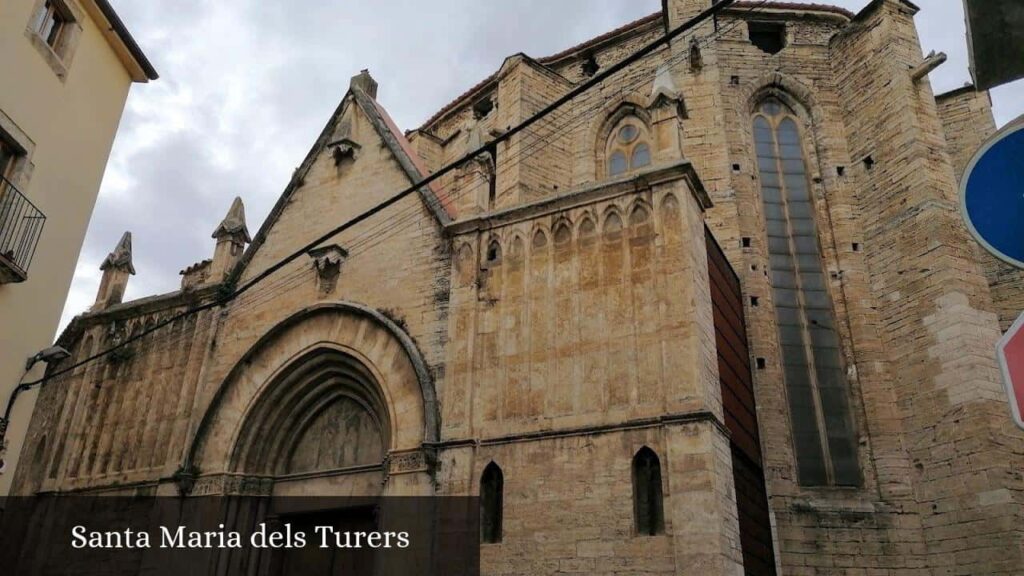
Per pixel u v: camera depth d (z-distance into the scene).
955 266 25.36
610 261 19.88
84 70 22.94
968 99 34.53
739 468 19.94
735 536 16.91
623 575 16.42
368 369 22.31
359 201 25.39
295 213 26.67
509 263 21.36
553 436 18.44
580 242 20.52
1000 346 5.80
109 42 24.05
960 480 23.12
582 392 18.73
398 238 23.75
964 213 6.40
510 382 19.75
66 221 21.89
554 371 19.31
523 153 31.38
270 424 24.00
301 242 25.95
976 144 33.66
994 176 6.36
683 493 16.42
